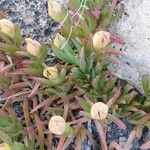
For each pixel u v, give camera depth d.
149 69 0.38
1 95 0.40
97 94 0.38
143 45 0.37
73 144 0.39
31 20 0.43
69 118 0.39
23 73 0.38
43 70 0.38
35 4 0.43
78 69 0.37
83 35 0.39
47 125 0.39
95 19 0.38
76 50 0.39
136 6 0.38
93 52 0.36
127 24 0.38
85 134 0.37
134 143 0.38
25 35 0.42
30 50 0.37
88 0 0.39
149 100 0.38
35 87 0.37
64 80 0.38
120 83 0.39
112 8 0.38
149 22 0.37
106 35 0.34
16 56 0.40
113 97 0.36
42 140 0.38
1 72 0.39
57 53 0.37
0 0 0.44
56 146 0.39
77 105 0.38
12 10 0.44
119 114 0.38
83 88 0.38
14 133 0.39
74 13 0.38
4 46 0.39
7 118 0.39
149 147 0.35
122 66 0.39
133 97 0.38
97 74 0.38
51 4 0.36
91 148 0.38
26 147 0.38
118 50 0.37
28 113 0.39
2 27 0.37
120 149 0.36
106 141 0.38
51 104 0.39
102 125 0.35
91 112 0.33
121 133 0.39
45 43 0.42
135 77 0.39
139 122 0.37
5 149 0.35
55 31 0.42
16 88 0.40
